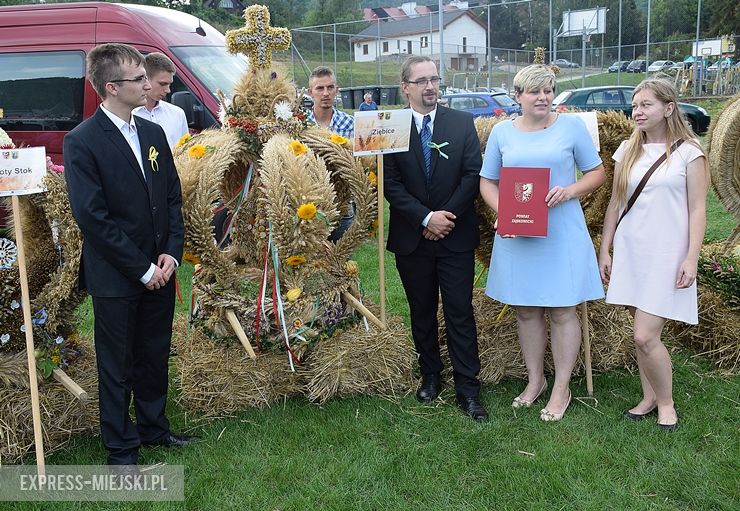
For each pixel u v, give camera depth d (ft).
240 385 12.48
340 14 162.61
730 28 137.49
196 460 10.96
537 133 11.34
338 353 12.69
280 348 12.57
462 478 10.36
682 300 11.04
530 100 11.14
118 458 10.29
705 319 14.40
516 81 11.35
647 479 10.10
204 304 12.52
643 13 165.78
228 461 10.93
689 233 10.88
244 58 25.55
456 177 11.85
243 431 11.86
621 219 11.52
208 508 9.80
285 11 149.18
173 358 14.85
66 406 11.48
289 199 11.62
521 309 12.19
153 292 10.46
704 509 9.45
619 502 9.61
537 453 10.93
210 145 11.90
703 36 148.25
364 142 11.41
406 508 9.70
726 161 14.62
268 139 12.24
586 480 10.19
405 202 11.80
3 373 11.00
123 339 10.07
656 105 10.83
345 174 12.37
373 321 12.87
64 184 10.49
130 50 9.64
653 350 11.23
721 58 84.02
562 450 10.94
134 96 9.66
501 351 13.62
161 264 10.23
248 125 12.15
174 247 10.39
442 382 13.42
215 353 12.65
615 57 115.65
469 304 12.30
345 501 9.87
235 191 13.26
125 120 9.84
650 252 11.04
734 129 14.26
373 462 10.80
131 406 12.87
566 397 12.21
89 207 9.26
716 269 13.62
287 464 10.78
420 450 11.15
